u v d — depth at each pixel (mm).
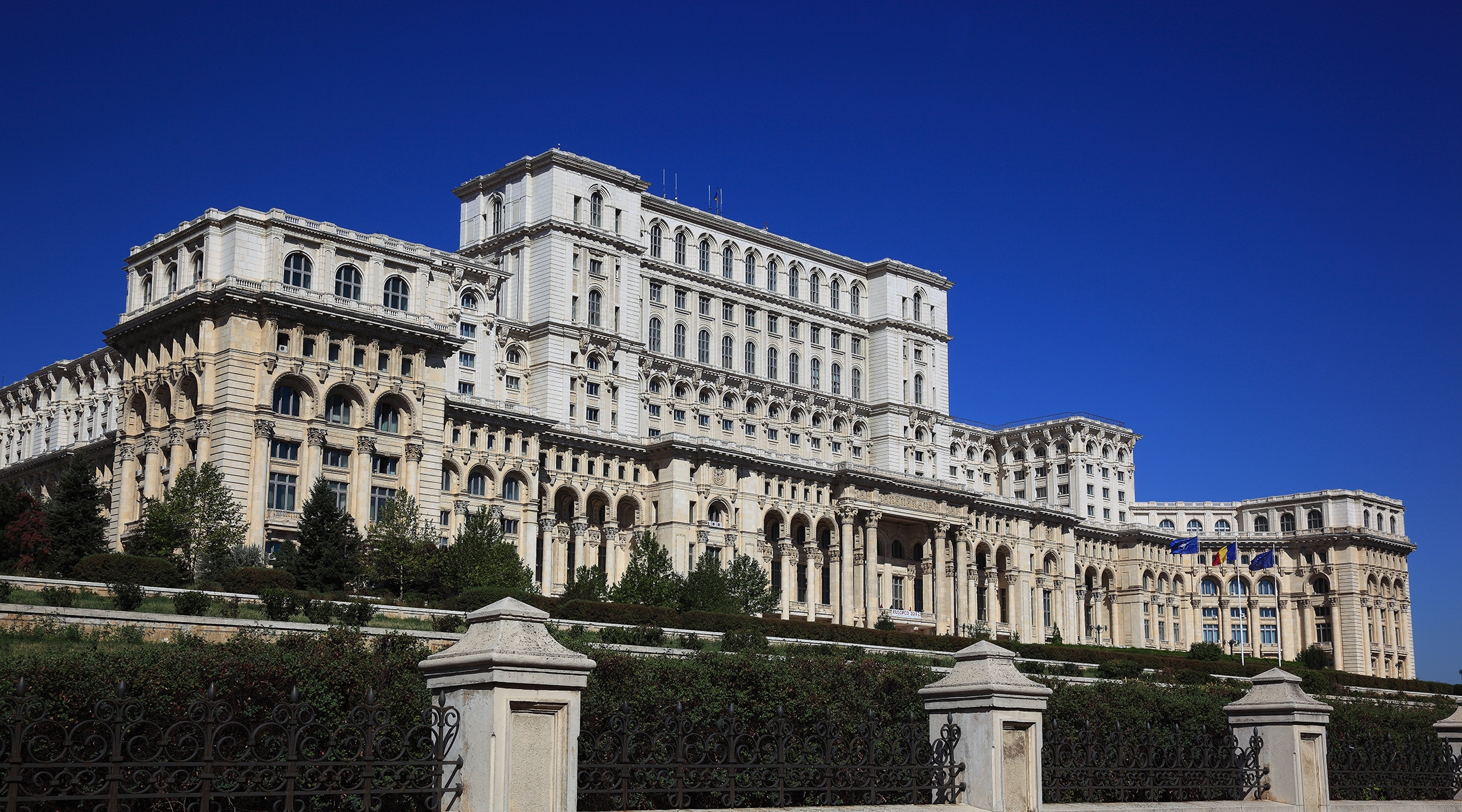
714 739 28219
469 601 89438
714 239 176250
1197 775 33438
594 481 148750
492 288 143875
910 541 178500
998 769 27344
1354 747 38094
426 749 29641
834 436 184750
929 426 192000
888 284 191250
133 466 116875
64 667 27688
